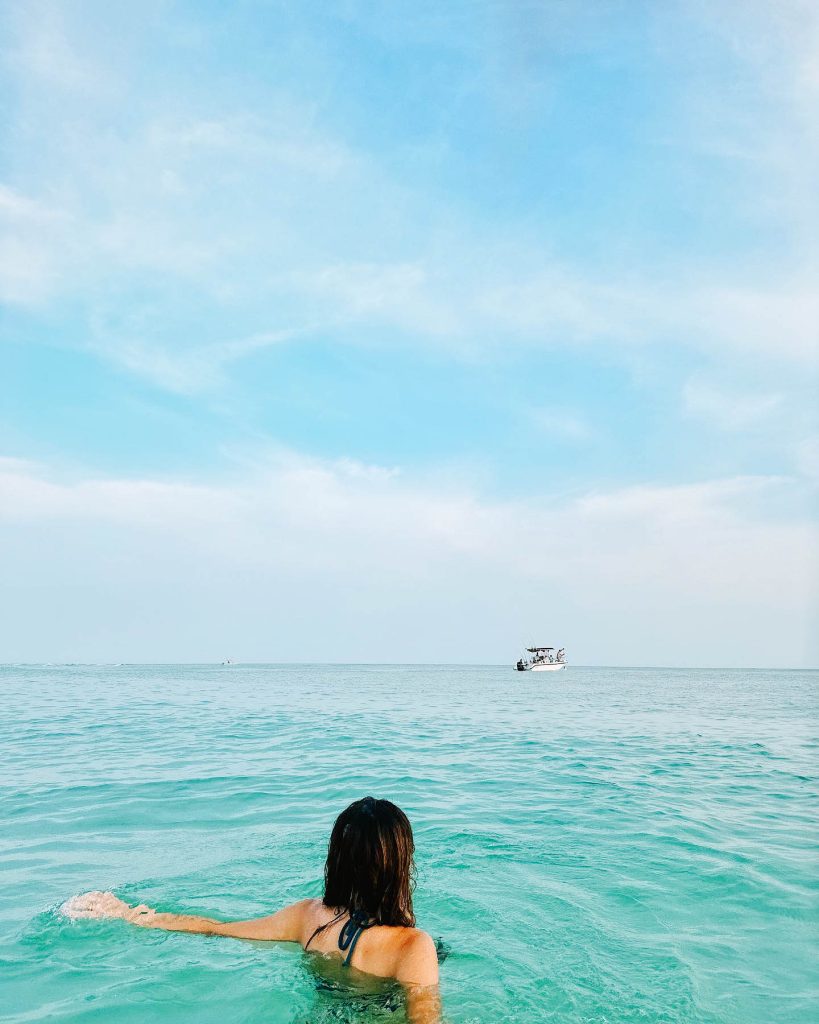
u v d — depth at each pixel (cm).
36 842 662
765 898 519
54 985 360
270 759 1209
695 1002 358
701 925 466
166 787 942
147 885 527
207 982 356
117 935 416
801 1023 338
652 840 682
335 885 364
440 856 625
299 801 855
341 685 5153
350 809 367
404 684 5497
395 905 353
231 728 1756
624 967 399
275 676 8306
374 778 1020
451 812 804
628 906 501
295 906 400
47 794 894
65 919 439
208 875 554
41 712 2281
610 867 593
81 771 1073
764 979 386
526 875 571
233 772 1068
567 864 602
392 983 332
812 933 452
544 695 3762
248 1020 322
